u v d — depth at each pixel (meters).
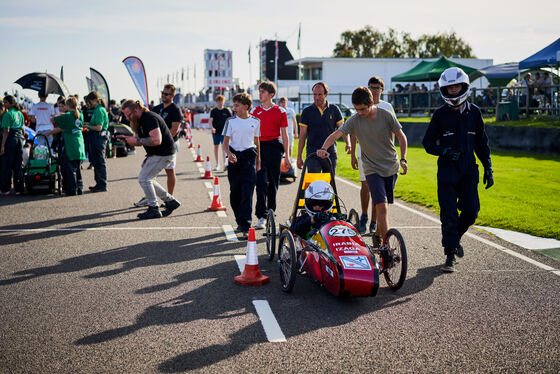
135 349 4.27
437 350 4.30
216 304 5.34
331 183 6.75
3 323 4.80
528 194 11.76
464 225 6.75
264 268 6.68
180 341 4.43
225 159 17.25
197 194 12.47
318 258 5.66
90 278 6.12
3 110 12.16
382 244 6.25
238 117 8.27
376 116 6.67
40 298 5.46
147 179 9.49
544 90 22.69
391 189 6.99
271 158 8.80
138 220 9.45
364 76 51.28
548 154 18.69
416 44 103.94
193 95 80.62
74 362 4.05
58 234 8.31
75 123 11.94
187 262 6.81
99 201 11.40
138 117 9.16
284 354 4.20
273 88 8.66
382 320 4.94
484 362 4.09
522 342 4.46
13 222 9.21
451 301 5.47
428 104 31.08
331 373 3.89
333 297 5.61
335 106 8.78
